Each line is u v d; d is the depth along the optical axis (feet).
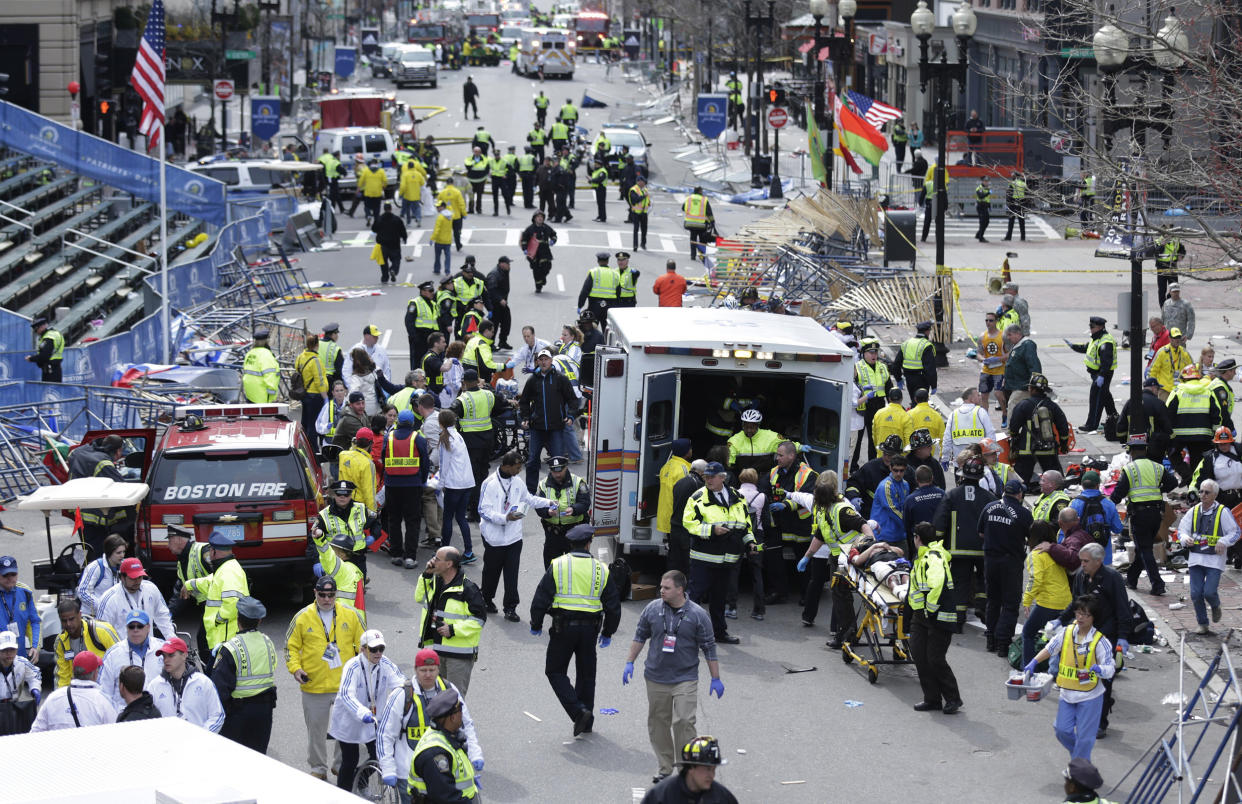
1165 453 149.38
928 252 326.85
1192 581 123.34
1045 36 174.70
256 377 176.35
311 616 93.04
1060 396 207.92
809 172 454.40
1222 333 243.19
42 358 184.75
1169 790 93.97
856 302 234.38
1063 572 110.93
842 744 101.91
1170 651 121.80
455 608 97.96
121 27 456.86
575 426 179.01
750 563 129.80
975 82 467.11
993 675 116.57
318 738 94.17
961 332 252.62
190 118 517.96
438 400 178.70
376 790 87.56
